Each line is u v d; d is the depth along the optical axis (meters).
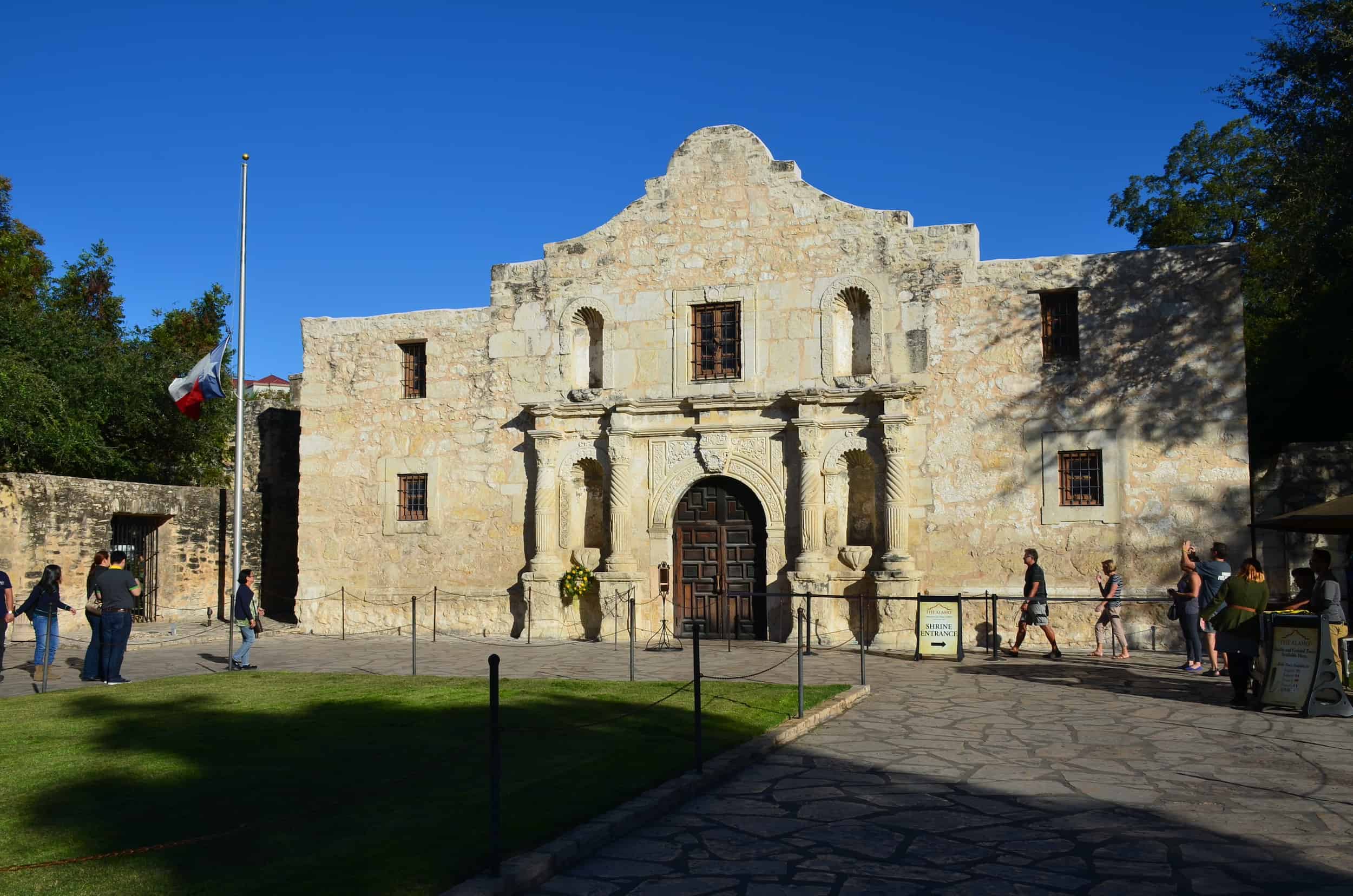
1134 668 16.75
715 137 22.48
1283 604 19.69
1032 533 19.72
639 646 20.69
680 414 22.20
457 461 23.89
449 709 12.52
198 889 6.05
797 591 20.61
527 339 23.55
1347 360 20.47
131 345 32.50
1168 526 19.00
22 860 6.65
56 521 22.89
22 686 15.50
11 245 35.66
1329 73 18.89
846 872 6.81
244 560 27.75
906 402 20.55
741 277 22.00
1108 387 19.53
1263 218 23.02
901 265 20.95
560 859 6.87
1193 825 7.78
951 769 9.63
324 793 8.37
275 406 33.75
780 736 10.73
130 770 9.23
